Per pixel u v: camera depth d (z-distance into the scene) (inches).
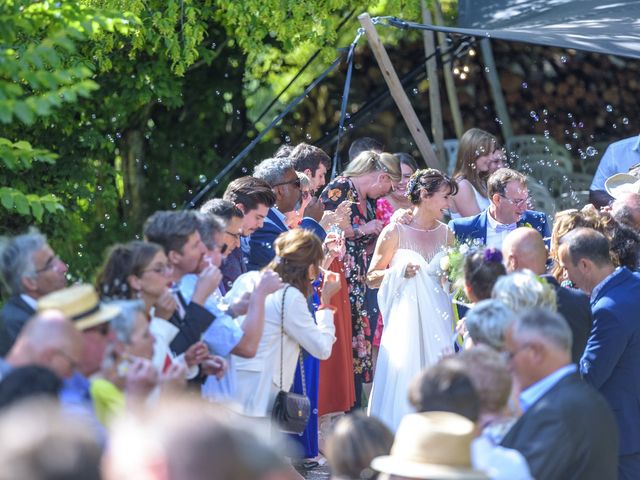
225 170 482.0
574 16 531.5
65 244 526.9
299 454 355.3
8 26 267.9
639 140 481.7
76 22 287.0
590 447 218.5
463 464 180.5
